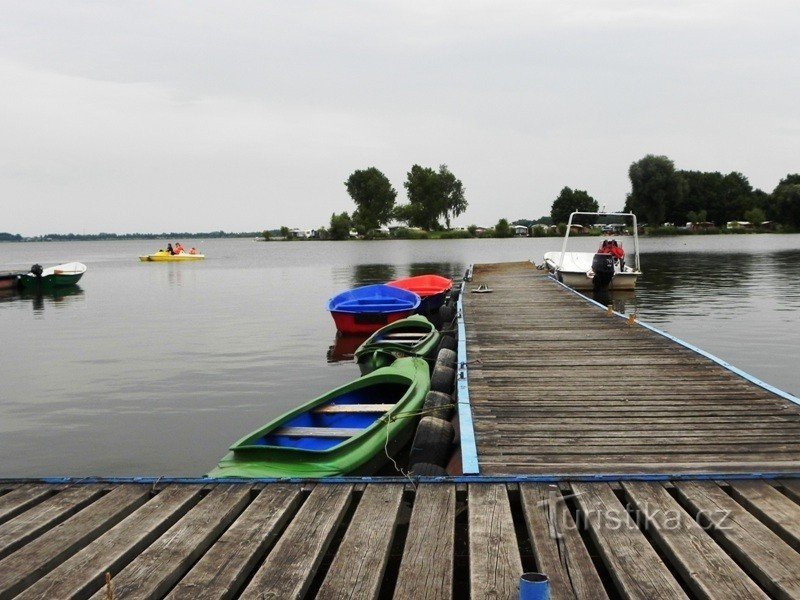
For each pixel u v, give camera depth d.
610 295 23.36
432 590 3.41
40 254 101.62
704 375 8.23
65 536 4.07
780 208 88.69
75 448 8.29
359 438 6.34
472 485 4.65
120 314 21.81
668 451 5.53
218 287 31.69
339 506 4.39
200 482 4.88
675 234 90.44
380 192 115.12
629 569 3.55
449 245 85.19
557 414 6.68
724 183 103.88
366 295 18.52
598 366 8.88
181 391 11.19
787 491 4.47
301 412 7.27
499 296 18.12
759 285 26.44
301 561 3.70
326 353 14.59
